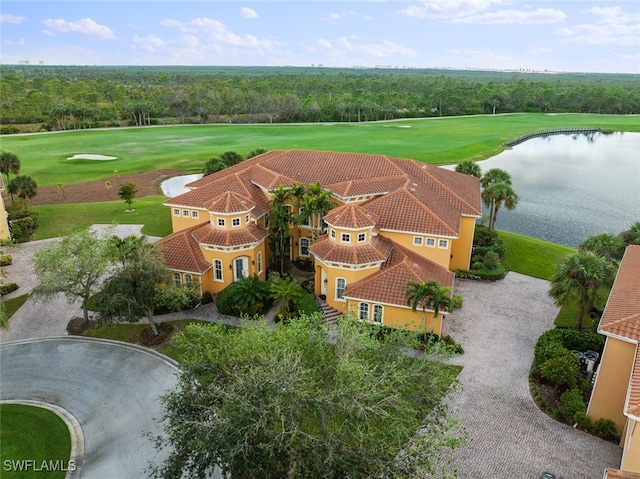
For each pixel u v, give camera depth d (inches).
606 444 1021.8
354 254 1508.4
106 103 7381.9
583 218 2847.0
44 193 3142.2
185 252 1652.3
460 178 2262.6
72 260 1365.7
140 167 3914.9
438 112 7770.7
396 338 956.6
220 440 706.2
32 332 1449.3
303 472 697.6
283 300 1625.2
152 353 1357.0
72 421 1095.0
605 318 1046.4
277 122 6929.1
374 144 4899.1
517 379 1242.6
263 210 1827.0
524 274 1923.0
